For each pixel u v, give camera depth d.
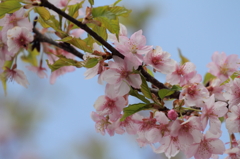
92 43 0.88
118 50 0.85
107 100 0.87
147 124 0.87
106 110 0.87
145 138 0.87
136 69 0.86
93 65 0.85
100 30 0.88
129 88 0.85
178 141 0.87
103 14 0.85
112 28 0.86
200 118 0.86
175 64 0.88
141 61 0.86
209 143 0.88
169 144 0.88
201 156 0.88
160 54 0.88
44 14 0.88
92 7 0.86
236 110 0.88
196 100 0.86
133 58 0.85
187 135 0.86
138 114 0.87
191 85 0.87
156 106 0.86
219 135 0.88
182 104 0.86
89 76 0.86
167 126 0.86
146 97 0.86
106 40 0.88
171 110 0.85
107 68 0.86
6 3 0.86
